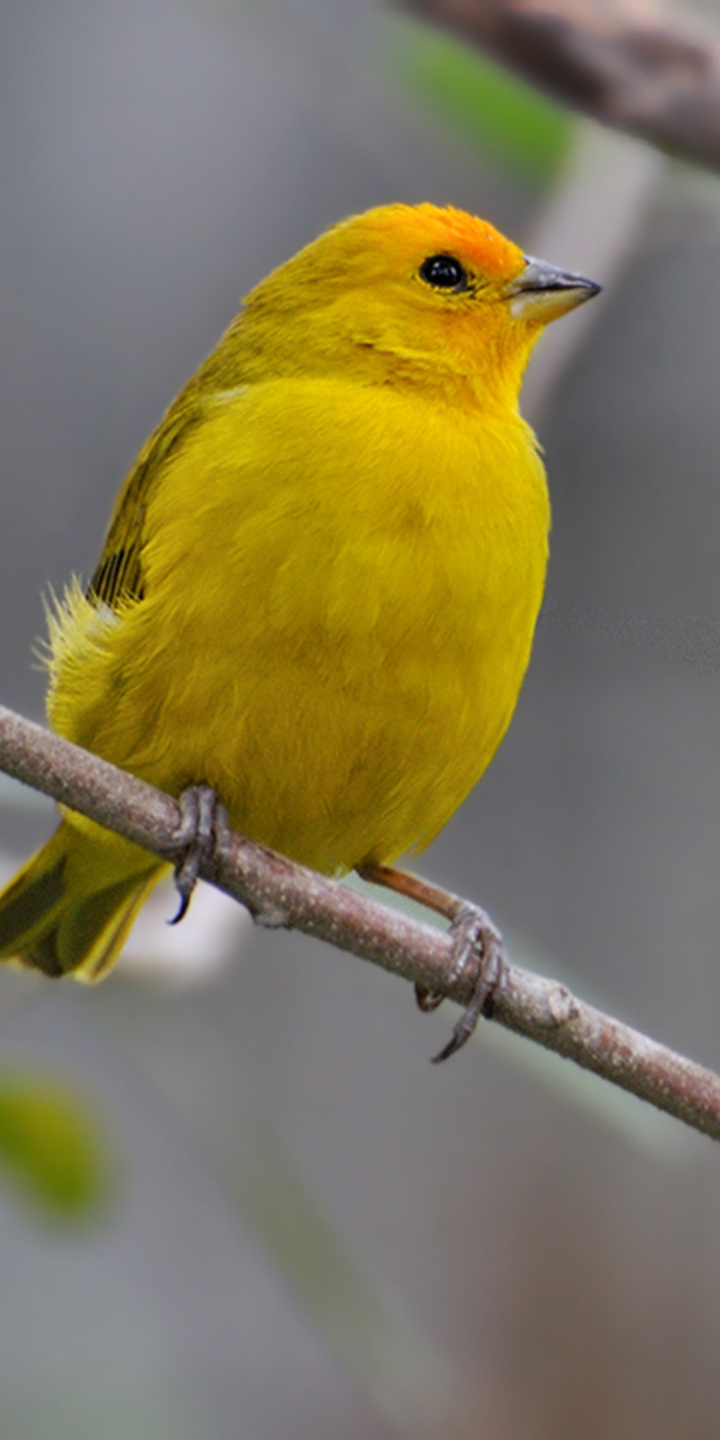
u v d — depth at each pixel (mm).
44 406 13891
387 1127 13133
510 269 9156
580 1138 13203
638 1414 12625
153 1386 11859
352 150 13828
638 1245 13023
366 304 9109
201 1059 9805
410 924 8211
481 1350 12719
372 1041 13344
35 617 13828
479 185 12883
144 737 8844
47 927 9945
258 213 13992
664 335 13336
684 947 12922
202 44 13984
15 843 14242
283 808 8922
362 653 8414
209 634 8484
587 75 8414
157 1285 12609
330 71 11125
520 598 8766
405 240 9117
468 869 13141
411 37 10320
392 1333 9273
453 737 8773
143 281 13992
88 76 14086
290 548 8391
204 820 8164
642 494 13250
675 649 10188
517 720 13258
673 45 8359
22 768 7855
